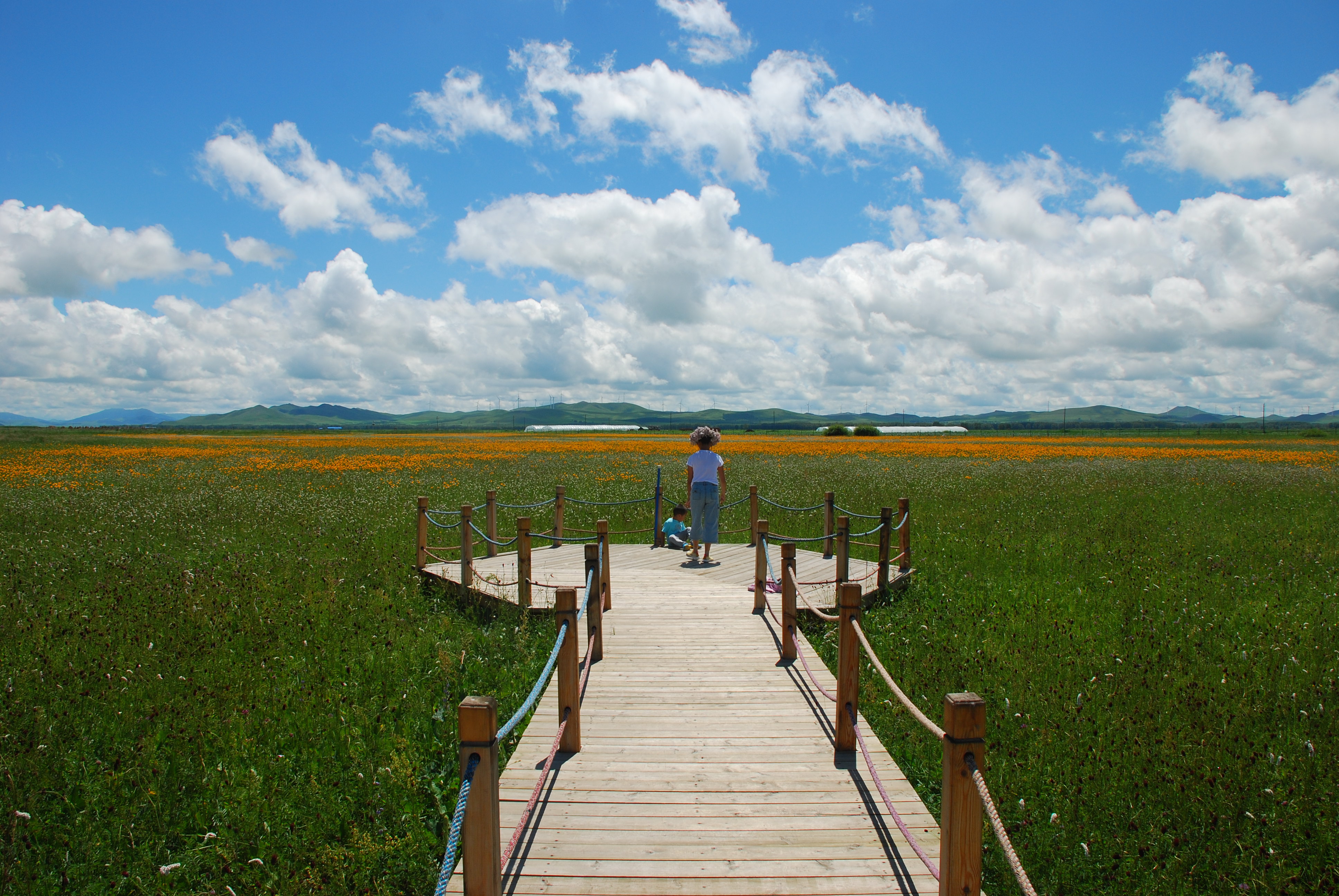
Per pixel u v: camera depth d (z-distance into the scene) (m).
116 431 106.69
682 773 4.57
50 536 13.27
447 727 5.55
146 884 3.91
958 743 2.80
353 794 4.69
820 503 18.56
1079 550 12.27
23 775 4.66
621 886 3.42
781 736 5.13
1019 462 34.84
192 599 8.73
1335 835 4.16
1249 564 11.01
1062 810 4.54
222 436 82.62
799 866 3.58
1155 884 3.87
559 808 4.15
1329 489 20.92
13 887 3.76
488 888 2.79
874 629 8.27
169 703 5.84
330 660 7.07
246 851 4.17
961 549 12.60
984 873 4.05
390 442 65.44
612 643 7.34
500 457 40.16
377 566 11.02
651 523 16.64
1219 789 4.67
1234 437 86.62
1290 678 6.43
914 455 42.47
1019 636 7.91
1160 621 8.16
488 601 8.93
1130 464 33.09
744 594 9.32
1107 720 5.70
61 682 6.11
